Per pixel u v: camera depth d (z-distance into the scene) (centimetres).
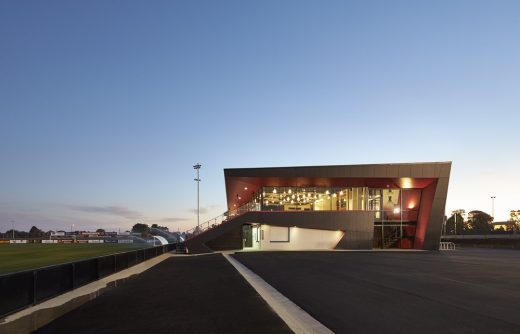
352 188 5450
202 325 957
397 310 1088
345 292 1427
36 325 992
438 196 5209
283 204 5462
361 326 910
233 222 5069
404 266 2548
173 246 5866
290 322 966
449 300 1241
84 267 1762
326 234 5172
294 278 1884
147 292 1525
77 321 1033
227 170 5238
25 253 5328
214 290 1547
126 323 998
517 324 919
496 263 2844
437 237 5256
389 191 5525
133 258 2825
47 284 1354
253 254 4097
